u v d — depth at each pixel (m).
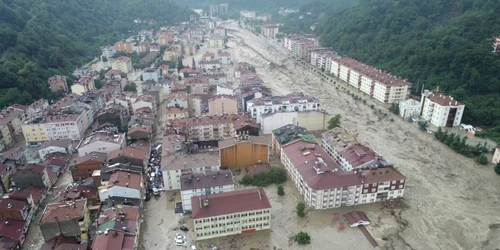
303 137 190.75
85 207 138.88
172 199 162.00
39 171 163.50
